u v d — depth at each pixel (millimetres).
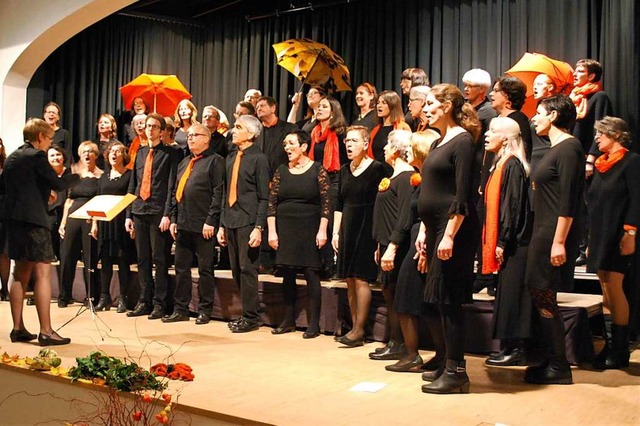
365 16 7227
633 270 4359
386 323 4871
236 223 5367
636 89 5449
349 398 3432
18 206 4613
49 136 4867
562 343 3768
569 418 3137
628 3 5477
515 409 3264
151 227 5887
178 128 7105
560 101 3785
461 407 3289
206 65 8477
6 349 4516
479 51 6500
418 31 6934
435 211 3510
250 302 5328
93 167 6527
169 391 3520
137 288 6297
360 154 4805
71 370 3740
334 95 7262
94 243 6477
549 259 3695
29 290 7273
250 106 6176
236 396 3443
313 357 4383
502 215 3977
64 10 6820
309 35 7664
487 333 4516
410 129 5312
